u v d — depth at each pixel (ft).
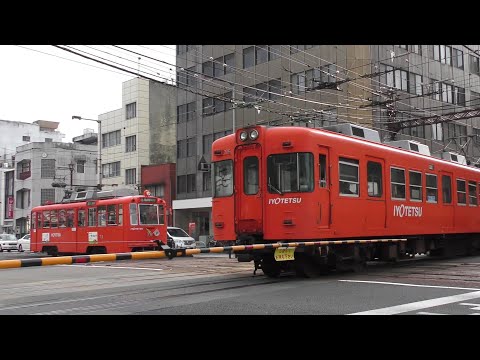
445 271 44.62
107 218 80.84
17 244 139.23
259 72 121.60
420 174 53.42
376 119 104.22
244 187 40.60
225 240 41.32
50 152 197.06
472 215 64.54
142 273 53.16
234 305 28.14
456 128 132.26
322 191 39.14
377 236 45.55
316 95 107.14
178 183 148.36
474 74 139.03
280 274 44.11
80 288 40.45
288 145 38.70
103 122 184.55
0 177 222.69
